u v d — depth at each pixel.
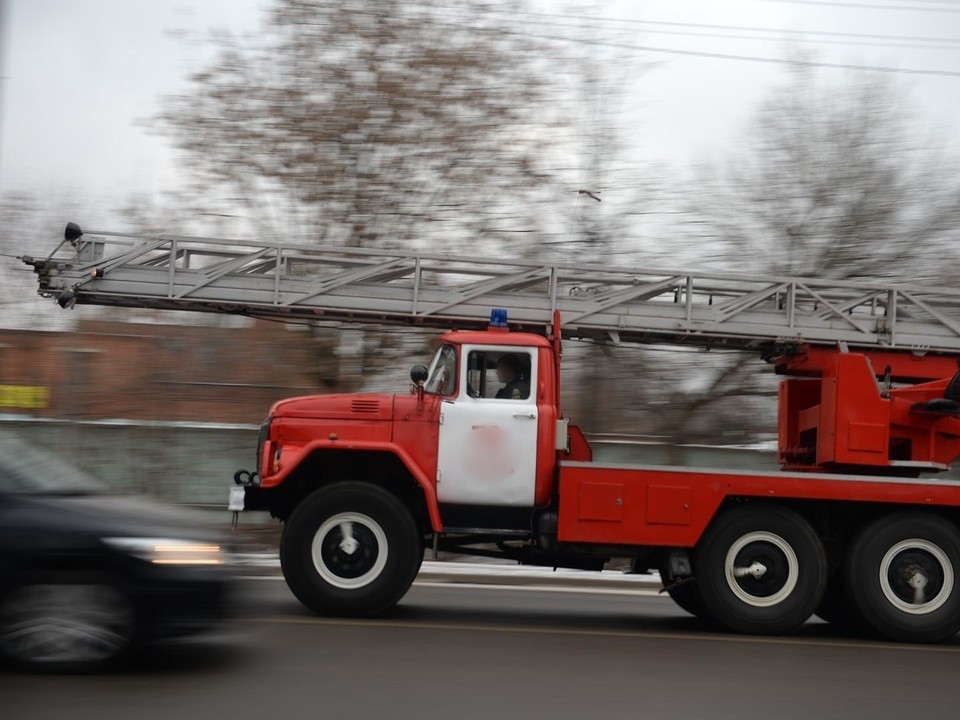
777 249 19.23
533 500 9.23
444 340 9.53
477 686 6.45
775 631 9.11
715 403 19.55
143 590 6.28
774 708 6.17
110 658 6.27
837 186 19.12
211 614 6.44
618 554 9.28
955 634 9.75
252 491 9.52
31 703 5.63
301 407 9.35
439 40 16.92
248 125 16.42
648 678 6.89
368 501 8.95
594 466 9.12
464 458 9.20
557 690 6.41
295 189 16.41
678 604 10.50
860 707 6.30
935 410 9.70
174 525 6.62
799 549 9.16
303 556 8.88
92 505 6.54
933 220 19.09
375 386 17.09
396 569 8.90
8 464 6.68
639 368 18.86
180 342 18.91
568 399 18.59
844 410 9.66
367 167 16.75
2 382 19.12
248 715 5.54
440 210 16.89
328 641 7.77
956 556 9.24
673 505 9.11
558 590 12.66
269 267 10.74
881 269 19.00
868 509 9.52
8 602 6.20
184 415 18.70
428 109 16.69
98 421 18.58
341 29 16.55
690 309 10.36
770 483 9.18
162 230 16.50
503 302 10.34
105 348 19.17
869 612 9.17
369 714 5.65
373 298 10.42
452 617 9.52
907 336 10.44
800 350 10.49
